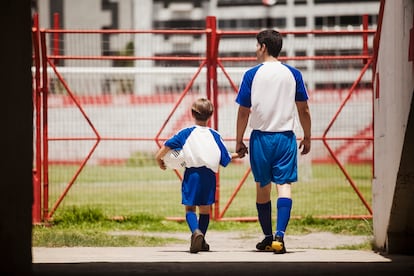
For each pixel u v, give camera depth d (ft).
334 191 159.12
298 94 77.82
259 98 76.69
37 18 109.09
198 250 79.20
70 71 118.01
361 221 111.24
